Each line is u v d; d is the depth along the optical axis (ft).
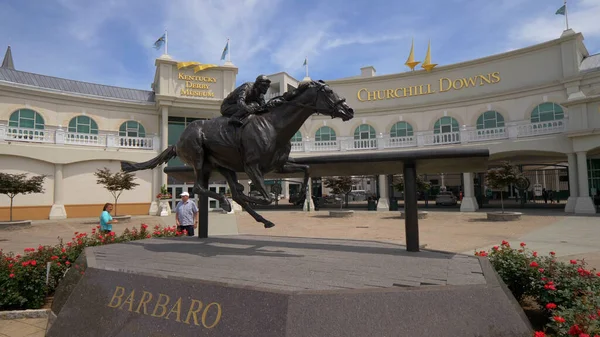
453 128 98.22
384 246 20.35
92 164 88.84
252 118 18.02
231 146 18.49
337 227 61.05
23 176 65.98
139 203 93.30
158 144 97.66
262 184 17.43
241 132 18.03
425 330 10.14
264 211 98.07
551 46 86.22
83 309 14.01
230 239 24.00
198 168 19.75
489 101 93.45
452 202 108.99
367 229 57.72
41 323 18.66
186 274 13.25
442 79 100.53
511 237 45.68
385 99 106.83
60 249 24.79
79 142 86.99
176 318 11.69
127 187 79.10
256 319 10.33
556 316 12.71
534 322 17.02
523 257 18.81
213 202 103.19
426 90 102.58
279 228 60.08
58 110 89.66
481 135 84.69
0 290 20.03
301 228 60.03
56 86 93.76
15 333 17.28
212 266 14.71
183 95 102.58
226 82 106.83
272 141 17.54
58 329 14.26
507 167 67.26
